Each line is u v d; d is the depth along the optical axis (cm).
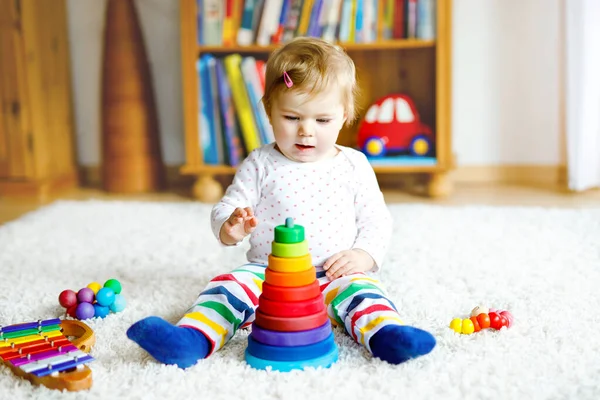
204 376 97
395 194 242
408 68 250
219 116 237
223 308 107
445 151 229
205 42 234
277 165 122
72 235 184
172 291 136
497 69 251
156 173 256
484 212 200
